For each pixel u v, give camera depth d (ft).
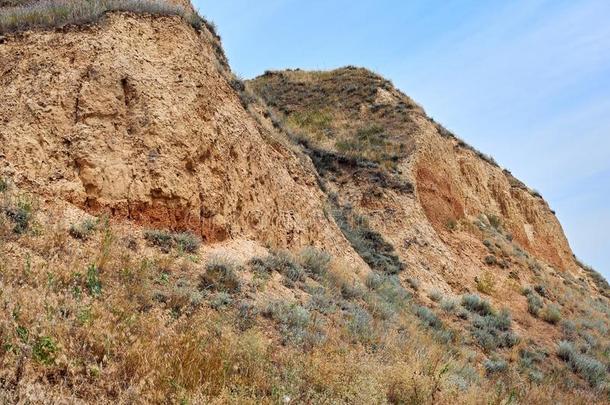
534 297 75.56
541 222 132.16
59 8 42.57
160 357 16.85
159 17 45.85
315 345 25.27
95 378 14.92
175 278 28.07
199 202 36.96
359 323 32.53
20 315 15.78
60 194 30.66
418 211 80.59
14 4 50.85
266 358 20.88
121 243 28.89
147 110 37.17
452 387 26.55
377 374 22.70
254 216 42.91
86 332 16.44
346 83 122.21
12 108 33.17
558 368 52.11
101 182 32.53
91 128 34.50
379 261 64.54
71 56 37.60
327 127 103.50
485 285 74.33
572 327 68.44
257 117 56.34
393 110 107.86
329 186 79.30
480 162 121.19
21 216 26.09
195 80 43.34
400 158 90.48
